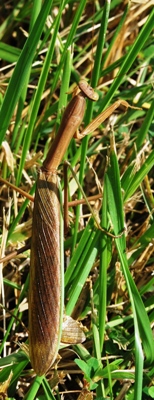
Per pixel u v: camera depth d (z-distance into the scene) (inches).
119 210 7.3
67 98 9.7
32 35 7.6
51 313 6.6
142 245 8.8
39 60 11.2
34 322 6.6
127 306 8.6
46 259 6.9
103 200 7.5
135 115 10.8
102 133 10.7
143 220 10.0
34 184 8.8
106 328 8.2
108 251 8.0
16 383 7.7
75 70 11.0
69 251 9.0
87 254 7.7
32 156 10.1
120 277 8.5
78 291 7.7
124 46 11.8
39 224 7.0
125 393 7.5
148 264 9.3
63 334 7.0
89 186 10.2
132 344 8.2
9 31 11.7
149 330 7.3
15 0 12.0
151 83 10.7
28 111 9.5
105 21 7.9
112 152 7.1
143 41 8.1
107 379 7.8
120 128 10.6
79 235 8.8
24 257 8.9
